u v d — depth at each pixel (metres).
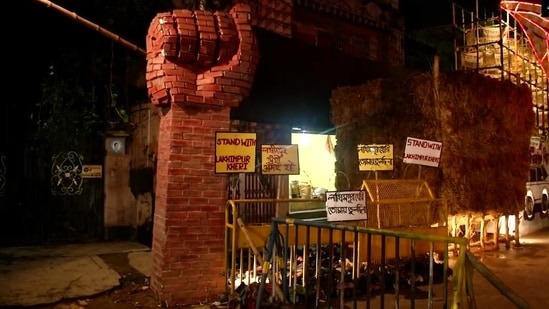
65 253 8.38
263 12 10.80
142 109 9.62
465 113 9.21
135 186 9.74
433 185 8.86
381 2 13.95
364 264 7.18
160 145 6.66
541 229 12.66
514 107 10.10
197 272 6.38
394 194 7.91
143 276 7.28
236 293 6.28
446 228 8.12
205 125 6.44
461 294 4.25
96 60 9.70
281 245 6.51
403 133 9.24
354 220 6.82
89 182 9.56
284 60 10.10
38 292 6.39
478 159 9.26
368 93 9.74
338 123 10.23
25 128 9.14
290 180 11.22
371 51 13.77
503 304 6.38
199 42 6.20
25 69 9.26
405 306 6.26
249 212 9.35
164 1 9.69
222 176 6.54
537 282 7.53
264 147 6.79
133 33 9.88
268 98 9.80
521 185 10.22
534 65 13.38
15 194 8.98
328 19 12.55
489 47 13.67
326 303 6.28
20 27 9.23
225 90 6.43
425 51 16.67
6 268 7.32
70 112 9.33
